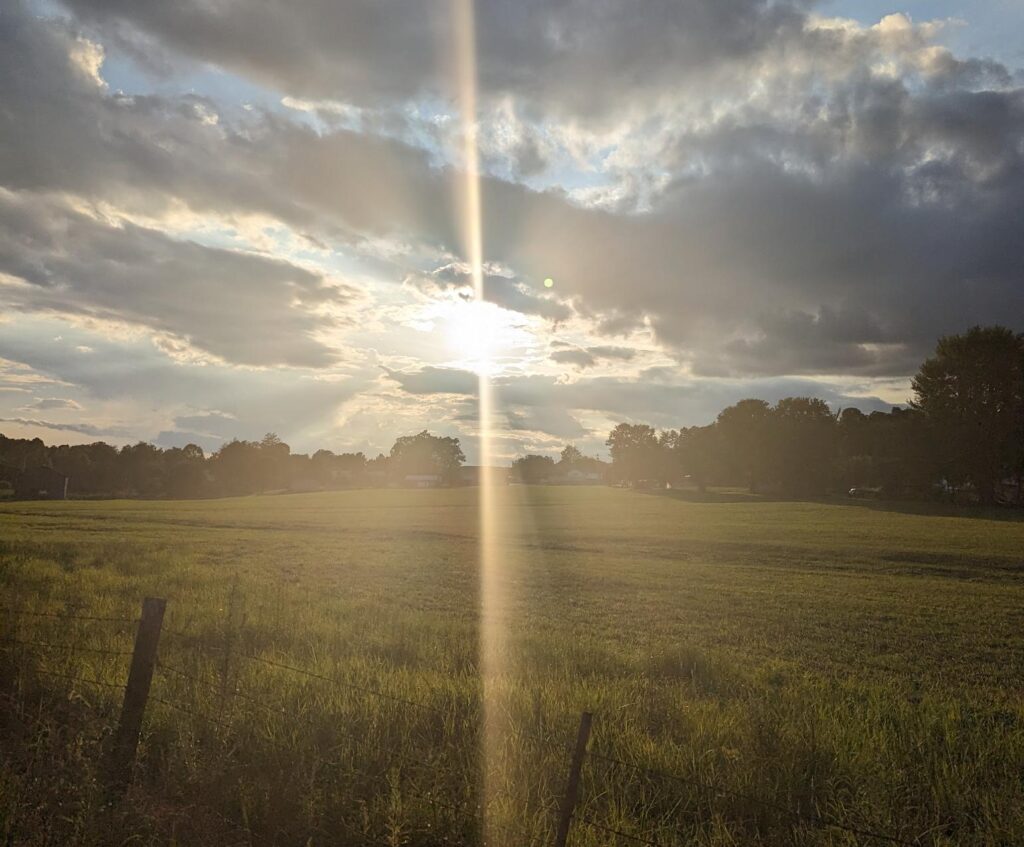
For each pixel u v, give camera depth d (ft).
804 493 522.47
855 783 22.70
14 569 73.05
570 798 15.84
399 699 25.99
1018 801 22.02
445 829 18.61
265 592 67.21
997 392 376.68
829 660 55.77
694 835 19.49
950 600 90.27
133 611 49.29
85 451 632.79
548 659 44.98
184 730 23.27
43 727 22.20
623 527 233.76
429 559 133.69
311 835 18.26
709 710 30.37
